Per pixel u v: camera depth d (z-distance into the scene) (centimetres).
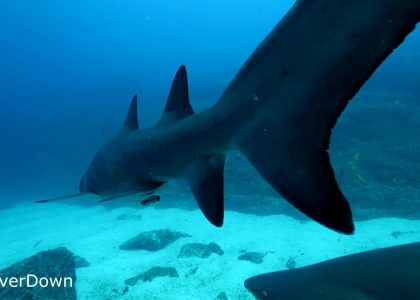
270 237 1064
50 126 3903
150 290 743
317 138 126
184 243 1062
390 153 1454
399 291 232
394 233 994
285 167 133
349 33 114
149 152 221
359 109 1919
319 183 122
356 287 246
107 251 1073
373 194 1267
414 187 1262
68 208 2103
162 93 4247
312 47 125
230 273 805
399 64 3538
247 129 154
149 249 1034
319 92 124
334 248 928
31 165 3397
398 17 102
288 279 281
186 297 705
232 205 1446
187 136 193
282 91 136
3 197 2933
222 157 183
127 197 241
